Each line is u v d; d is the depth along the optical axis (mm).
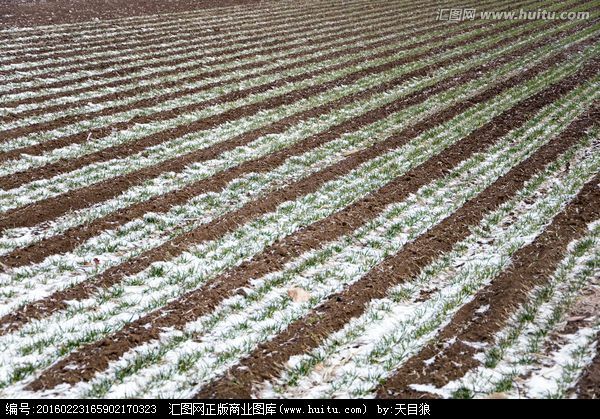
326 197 10805
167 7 32375
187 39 25219
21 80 18203
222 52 23172
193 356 6285
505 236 9188
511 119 15477
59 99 16609
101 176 11469
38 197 10414
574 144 13453
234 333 6742
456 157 12844
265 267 8242
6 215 9562
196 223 9680
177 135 14148
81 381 5863
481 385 5773
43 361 6129
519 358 6180
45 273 7980
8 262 8117
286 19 30953
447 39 26922
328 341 6633
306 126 15062
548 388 5695
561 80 19531
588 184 11031
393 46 25250
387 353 6395
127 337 6512
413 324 6941
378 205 10477
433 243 8969
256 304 7391
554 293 7438
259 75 20094
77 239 8914
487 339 6477
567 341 6418
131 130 14367
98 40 24125
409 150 13406
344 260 8609
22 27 25516
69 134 13836
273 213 10109
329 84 19188
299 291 7582
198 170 12000
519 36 27516
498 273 8016
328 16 32312
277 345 6477
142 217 9805
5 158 12211
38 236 8984
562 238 8828
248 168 12023
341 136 14320
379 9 35062
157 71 20062
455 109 16531
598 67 21109
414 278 8086
